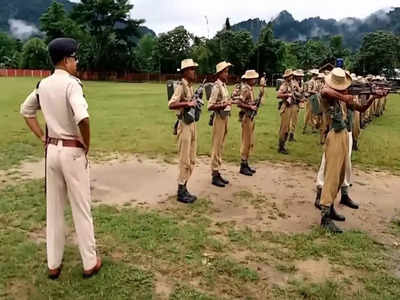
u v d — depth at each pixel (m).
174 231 4.75
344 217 5.41
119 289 3.54
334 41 81.38
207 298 3.45
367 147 10.21
